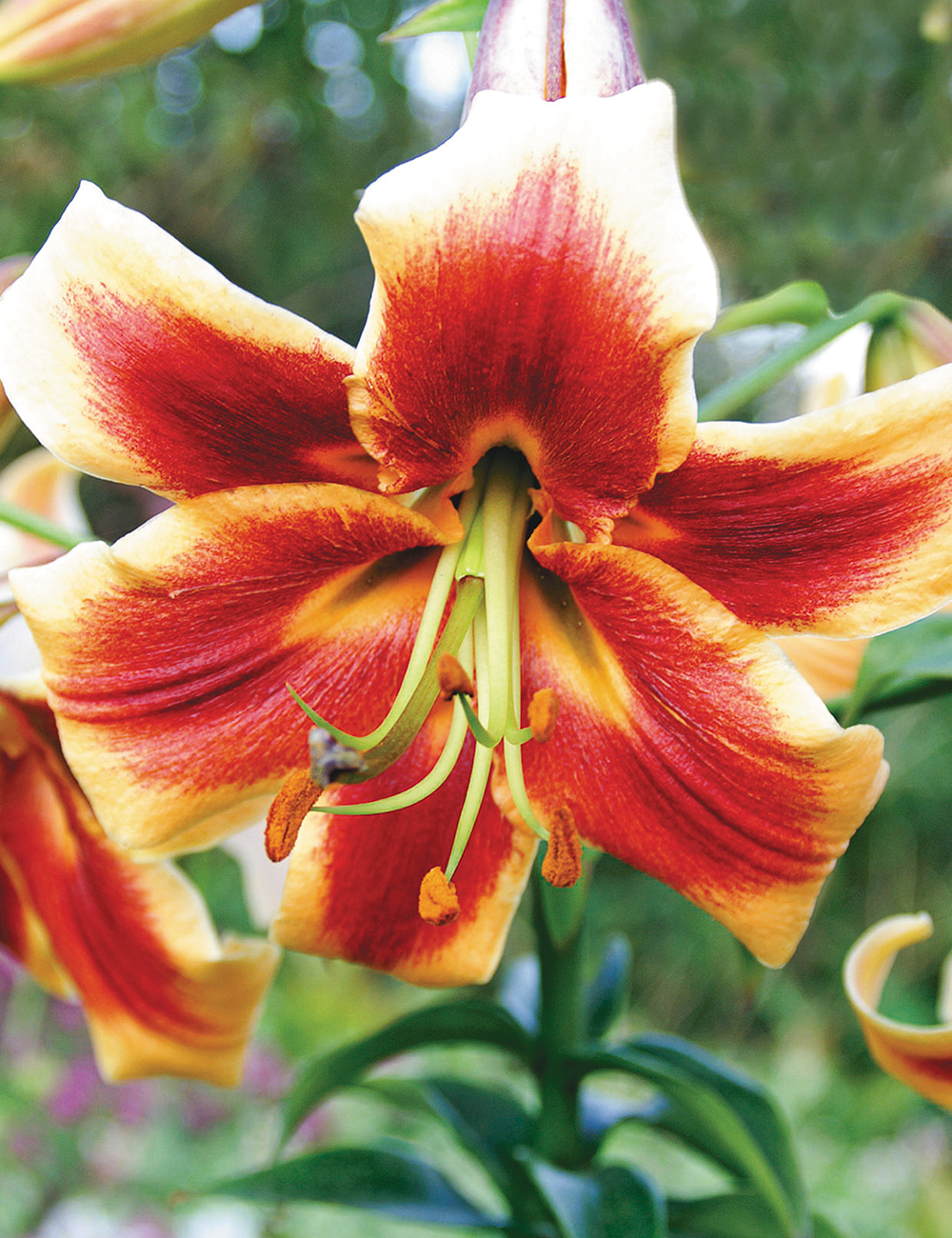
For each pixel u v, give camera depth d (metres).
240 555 0.41
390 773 0.44
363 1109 1.47
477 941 0.44
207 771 0.42
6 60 0.48
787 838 0.41
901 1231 1.58
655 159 0.36
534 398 0.38
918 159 1.42
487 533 0.42
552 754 0.43
